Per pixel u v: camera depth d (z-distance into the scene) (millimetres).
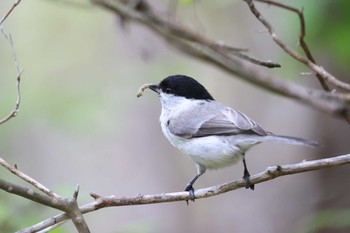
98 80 14945
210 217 14180
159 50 13508
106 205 6465
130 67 14961
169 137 8195
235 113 7598
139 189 14781
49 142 15109
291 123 13336
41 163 15125
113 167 15062
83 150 15367
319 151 12391
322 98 7000
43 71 15008
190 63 14211
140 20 9852
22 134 14492
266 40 13836
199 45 9039
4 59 14875
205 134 7578
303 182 12672
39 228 6129
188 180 14633
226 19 14039
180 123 7840
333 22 9992
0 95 13688
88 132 13805
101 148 15195
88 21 15523
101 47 15344
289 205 12797
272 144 13836
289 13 10125
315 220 8844
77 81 14945
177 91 8641
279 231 12930
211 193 6883
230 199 14023
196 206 14391
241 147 7160
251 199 13719
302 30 7309
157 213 14414
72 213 6102
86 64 15227
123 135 14984
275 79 7922
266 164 13758
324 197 12211
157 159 14867
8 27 15227
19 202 8961
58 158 15430
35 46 15336
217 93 14852
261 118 14086
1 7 15172
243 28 14062
